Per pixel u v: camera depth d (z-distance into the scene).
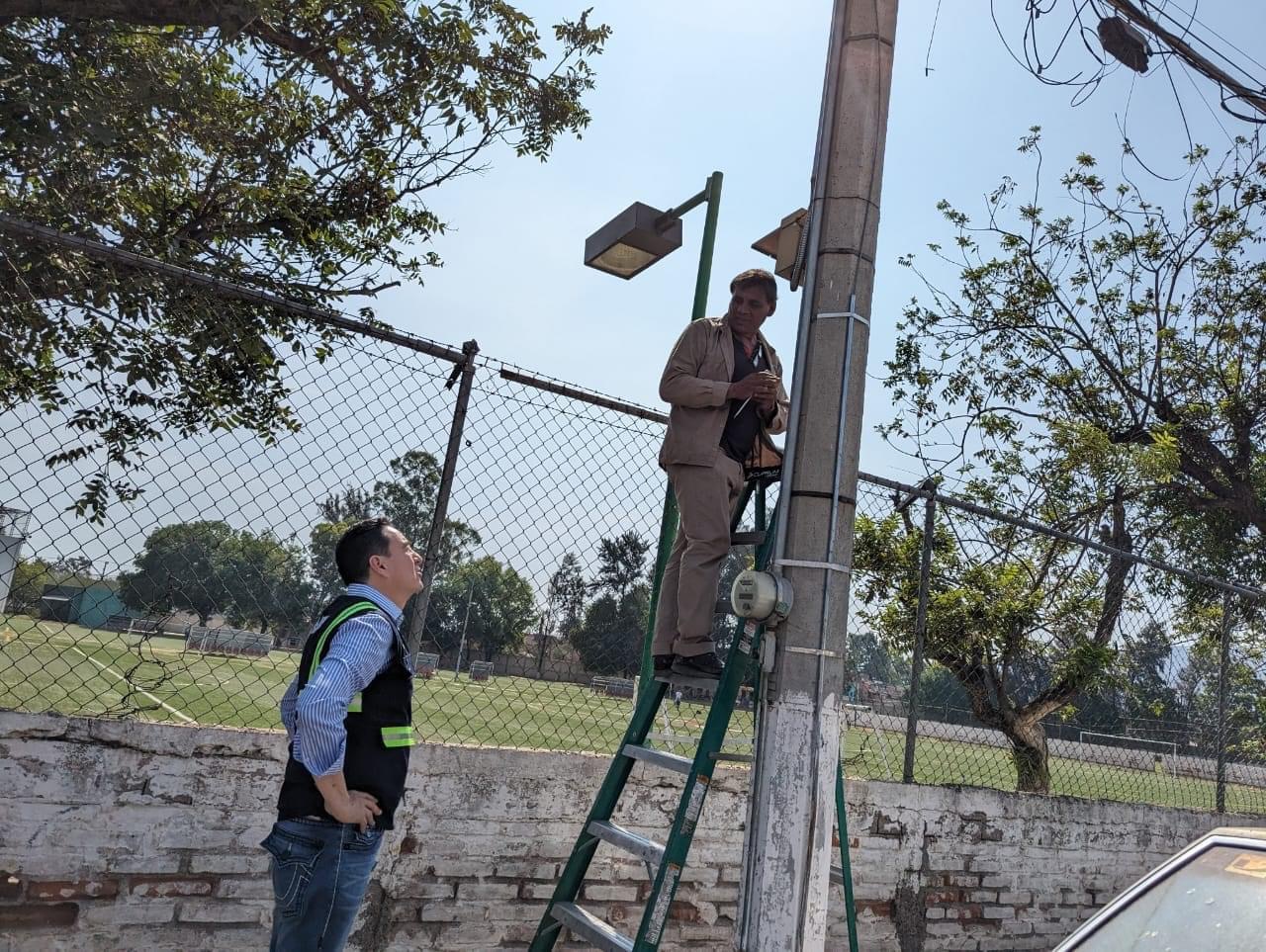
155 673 4.40
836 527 3.51
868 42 3.86
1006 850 6.48
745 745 5.64
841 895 5.79
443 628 5.00
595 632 5.45
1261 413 17.03
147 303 5.10
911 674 6.55
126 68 7.78
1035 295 18.34
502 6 10.02
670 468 4.41
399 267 11.24
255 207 9.76
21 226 4.03
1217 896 2.22
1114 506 14.66
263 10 6.96
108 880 3.98
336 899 3.00
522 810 4.89
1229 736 8.66
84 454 4.34
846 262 3.71
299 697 2.93
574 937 4.98
